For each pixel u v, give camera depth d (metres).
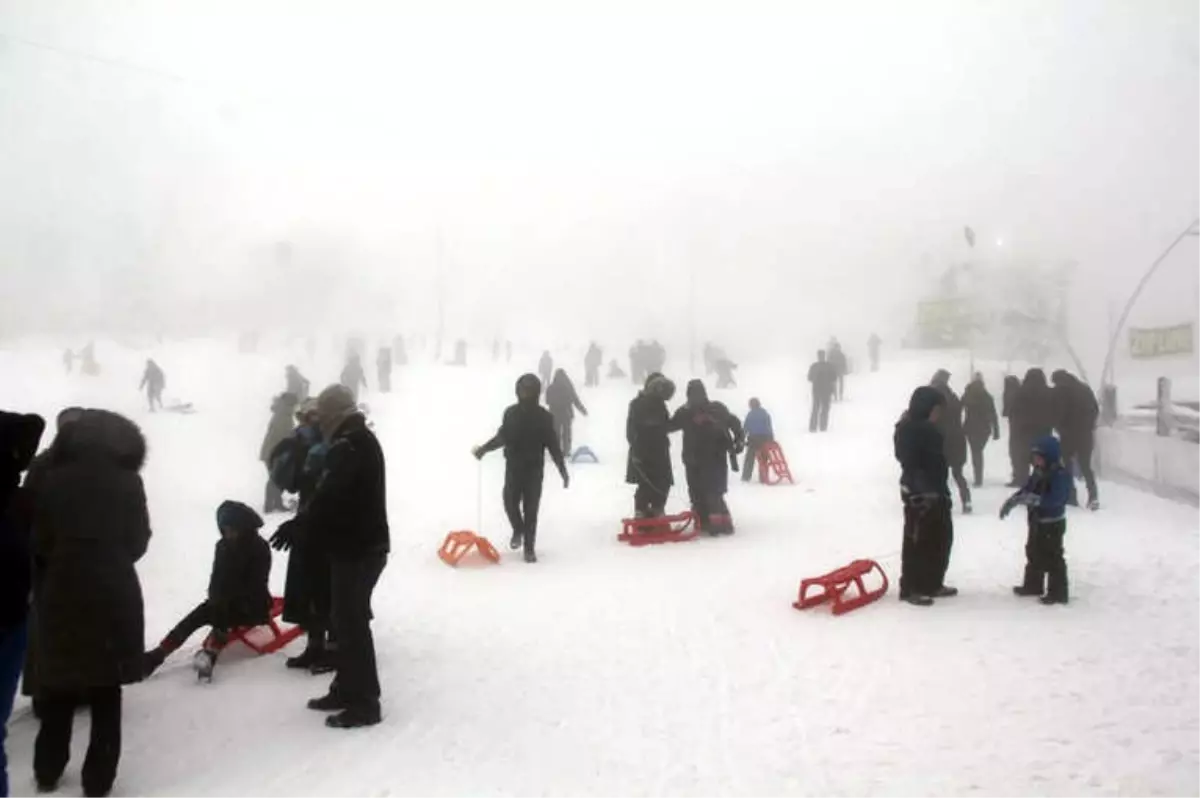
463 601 8.94
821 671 6.82
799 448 20.47
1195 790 4.95
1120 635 7.53
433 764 5.39
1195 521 12.20
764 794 4.98
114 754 5.04
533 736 5.78
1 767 4.52
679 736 5.75
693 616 8.30
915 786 5.04
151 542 11.95
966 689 6.41
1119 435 15.73
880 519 12.73
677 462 19.09
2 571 4.31
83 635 4.88
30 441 4.41
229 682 6.77
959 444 12.93
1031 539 8.63
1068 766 5.25
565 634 7.86
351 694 5.99
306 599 6.91
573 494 15.45
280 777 5.24
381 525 6.03
